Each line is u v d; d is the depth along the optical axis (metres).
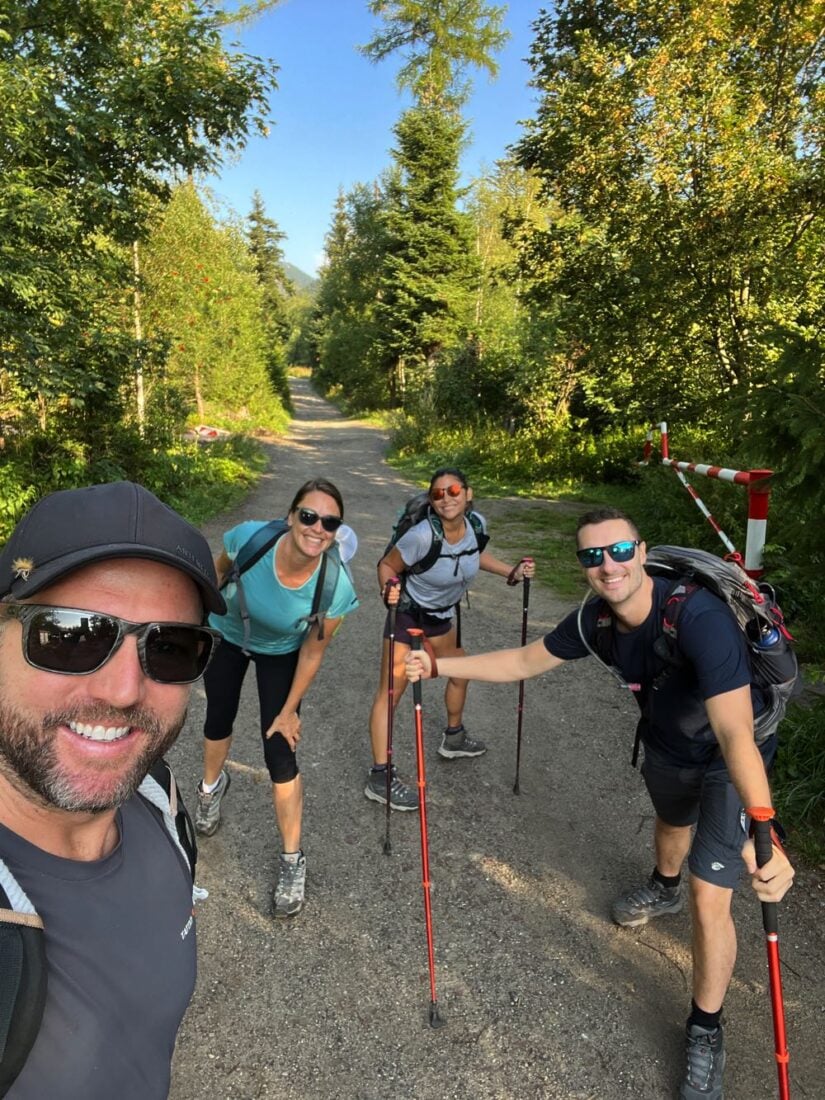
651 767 2.48
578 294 11.11
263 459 17.39
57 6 7.55
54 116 7.20
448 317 29.61
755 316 9.43
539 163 10.94
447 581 3.56
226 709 3.11
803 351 3.26
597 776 3.96
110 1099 0.95
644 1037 2.37
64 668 0.93
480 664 2.62
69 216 7.14
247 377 25.14
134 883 1.06
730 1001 2.52
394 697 3.52
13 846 0.96
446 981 2.59
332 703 4.86
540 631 6.14
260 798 3.71
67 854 1.01
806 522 3.34
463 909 2.95
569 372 16.02
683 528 8.19
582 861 3.26
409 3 22.23
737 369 9.80
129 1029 0.99
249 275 25.73
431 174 29.72
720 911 2.15
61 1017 0.91
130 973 1.00
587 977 2.61
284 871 2.93
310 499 2.54
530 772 4.00
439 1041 2.35
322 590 2.68
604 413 15.27
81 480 9.13
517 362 17.58
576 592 7.26
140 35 8.05
